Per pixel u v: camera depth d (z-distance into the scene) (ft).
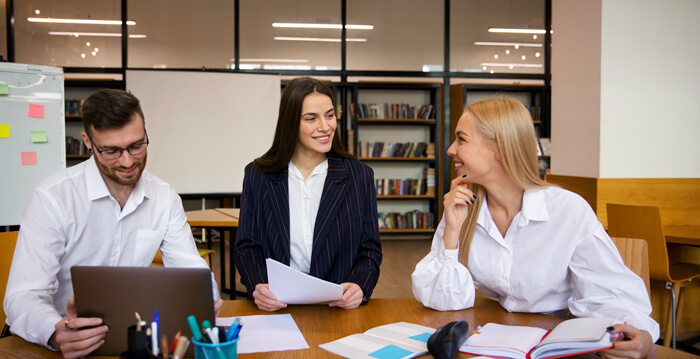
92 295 3.59
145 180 5.20
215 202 26.13
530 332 4.10
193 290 3.45
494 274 5.00
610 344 3.46
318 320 4.64
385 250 22.98
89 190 4.77
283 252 5.52
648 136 12.69
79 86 24.54
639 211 10.00
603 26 12.46
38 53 24.16
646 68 12.67
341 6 26.13
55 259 4.50
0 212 12.14
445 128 26.61
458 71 26.91
